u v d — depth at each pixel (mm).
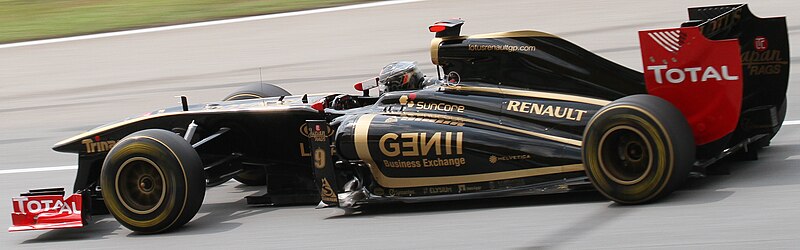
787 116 15531
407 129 12312
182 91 22625
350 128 12617
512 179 11852
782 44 12297
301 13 29047
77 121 21062
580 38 22891
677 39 10930
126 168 12320
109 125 13969
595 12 25172
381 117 12633
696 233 9836
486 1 27734
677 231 9969
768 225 9828
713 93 10945
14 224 12969
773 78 12477
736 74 10758
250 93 15258
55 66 26562
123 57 26656
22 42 29469
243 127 13508
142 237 12391
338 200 12477
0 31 30984
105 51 27422
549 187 11609
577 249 9883
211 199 14523
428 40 24266
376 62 22844
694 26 11062
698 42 10828
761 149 13352
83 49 27906
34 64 27000
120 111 21469
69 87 24438
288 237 11680
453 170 12102
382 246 10820
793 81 17953
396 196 12453
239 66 24391
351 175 12883
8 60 27734
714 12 12594
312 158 12539
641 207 10898
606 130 10891
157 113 13953
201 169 12297
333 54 24234
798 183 11258
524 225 10922
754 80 12547
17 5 33844
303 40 26047
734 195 11008
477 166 11984
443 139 12062
